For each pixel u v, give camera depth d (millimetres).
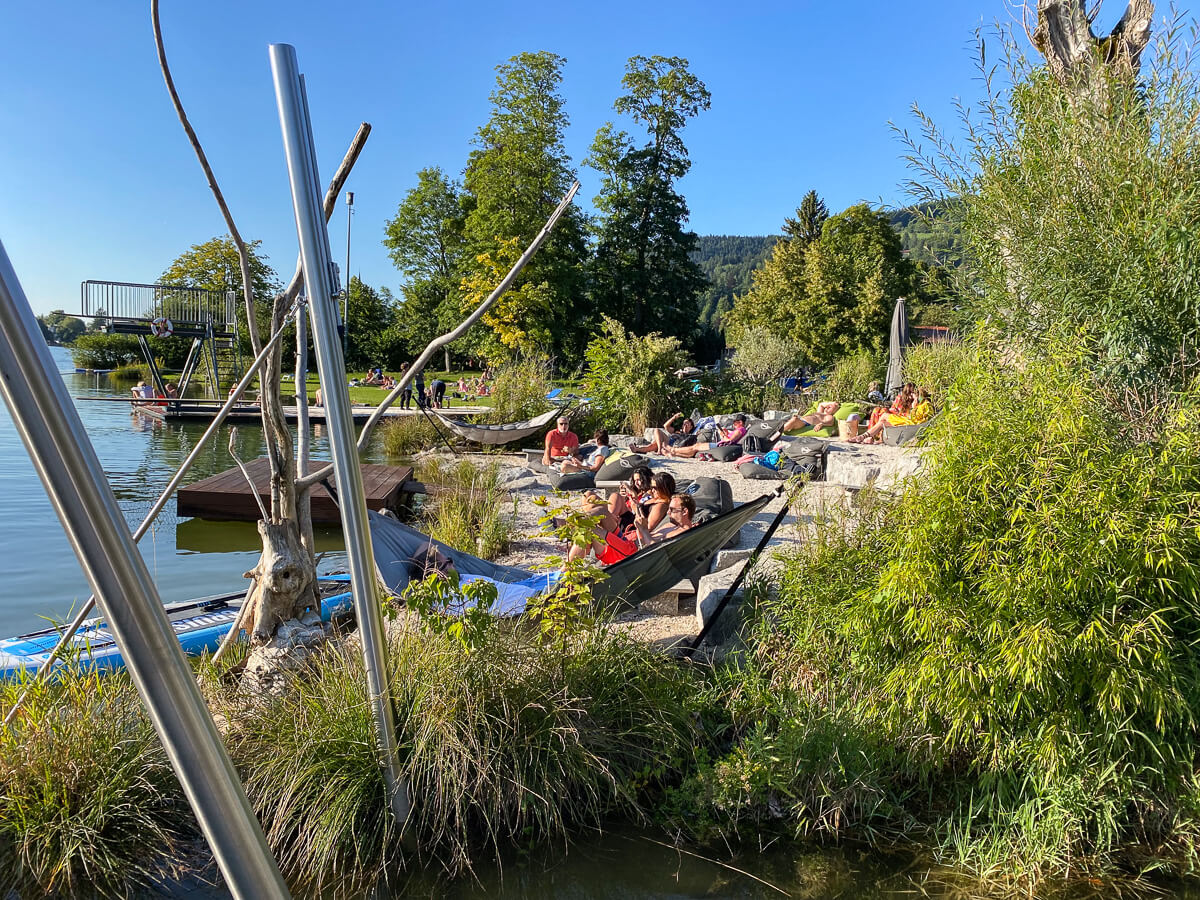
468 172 45781
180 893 3691
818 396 22125
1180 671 3867
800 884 3836
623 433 18984
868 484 5477
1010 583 3924
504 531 9125
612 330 19938
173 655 1058
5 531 10117
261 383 4746
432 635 4598
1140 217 4957
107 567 1000
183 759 1064
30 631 6750
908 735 4438
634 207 46219
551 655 4637
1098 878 3762
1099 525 3883
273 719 4328
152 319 27375
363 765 4062
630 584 5867
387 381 41438
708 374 22688
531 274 42406
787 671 5039
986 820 4102
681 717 4652
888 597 4348
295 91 3152
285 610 4887
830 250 42062
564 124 44250
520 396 19344
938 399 5734
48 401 949
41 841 3746
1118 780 3895
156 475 14531
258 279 48531
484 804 4090
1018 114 5590
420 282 54281
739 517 5926
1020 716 4074
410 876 3875
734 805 4262
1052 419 4078
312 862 3889
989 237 5547
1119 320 4863
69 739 4039
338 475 3471
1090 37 5863
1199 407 4188
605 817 4309
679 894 3775
